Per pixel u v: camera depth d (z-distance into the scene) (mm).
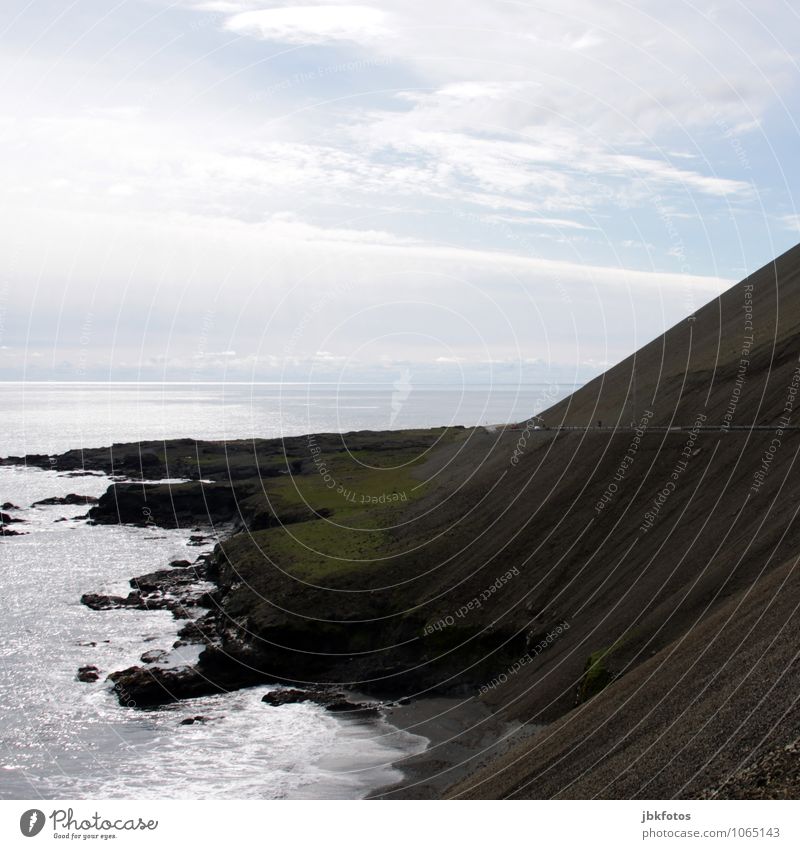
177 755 37469
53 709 42812
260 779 33938
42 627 56062
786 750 17625
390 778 33812
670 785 19266
